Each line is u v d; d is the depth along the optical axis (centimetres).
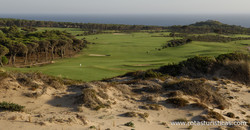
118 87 1662
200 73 2397
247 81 2220
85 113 1160
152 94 1598
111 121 1065
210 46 9262
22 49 5891
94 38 12756
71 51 8769
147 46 9781
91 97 1330
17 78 1473
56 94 1405
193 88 1634
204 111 1302
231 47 8700
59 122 945
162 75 2411
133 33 15688
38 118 977
